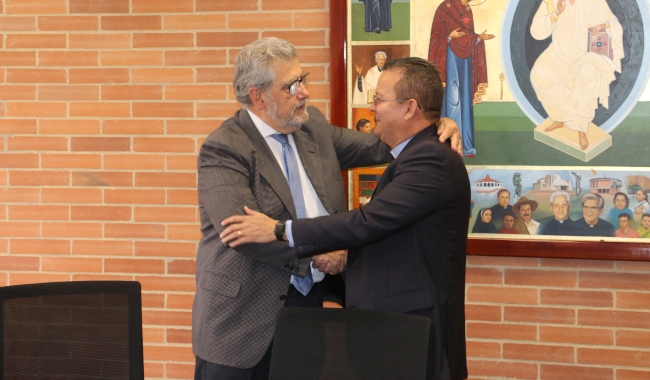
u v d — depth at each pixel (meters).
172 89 2.97
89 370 1.89
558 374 2.80
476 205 2.75
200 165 2.22
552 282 2.78
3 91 3.05
